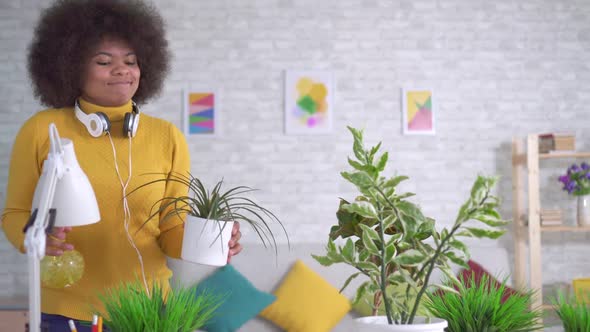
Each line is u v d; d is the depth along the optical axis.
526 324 1.21
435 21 5.09
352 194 4.97
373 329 1.06
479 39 5.11
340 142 4.99
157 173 1.88
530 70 5.12
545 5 5.15
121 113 1.90
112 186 1.82
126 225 1.82
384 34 5.05
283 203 4.95
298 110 4.98
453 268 4.34
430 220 1.13
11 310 4.26
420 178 5.03
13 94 4.82
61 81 1.92
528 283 4.86
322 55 5.02
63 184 1.27
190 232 1.57
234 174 4.93
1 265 4.75
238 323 4.00
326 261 1.12
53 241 1.44
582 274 5.07
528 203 5.02
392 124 5.03
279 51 5.00
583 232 5.09
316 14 5.03
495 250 4.57
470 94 5.09
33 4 4.86
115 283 1.80
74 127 1.84
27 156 1.77
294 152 4.97
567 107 5.14
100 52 1.86
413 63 5.06
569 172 4.84
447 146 5.05
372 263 1.10
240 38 4.98
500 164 5.08
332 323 4.15
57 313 1.74
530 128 5.11
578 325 1.22
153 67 2.10
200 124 4.91
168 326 1.11
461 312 1.21
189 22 4.95
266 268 4.36
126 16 1.95
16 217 1.72
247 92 4.96
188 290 1.27
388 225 1.10
